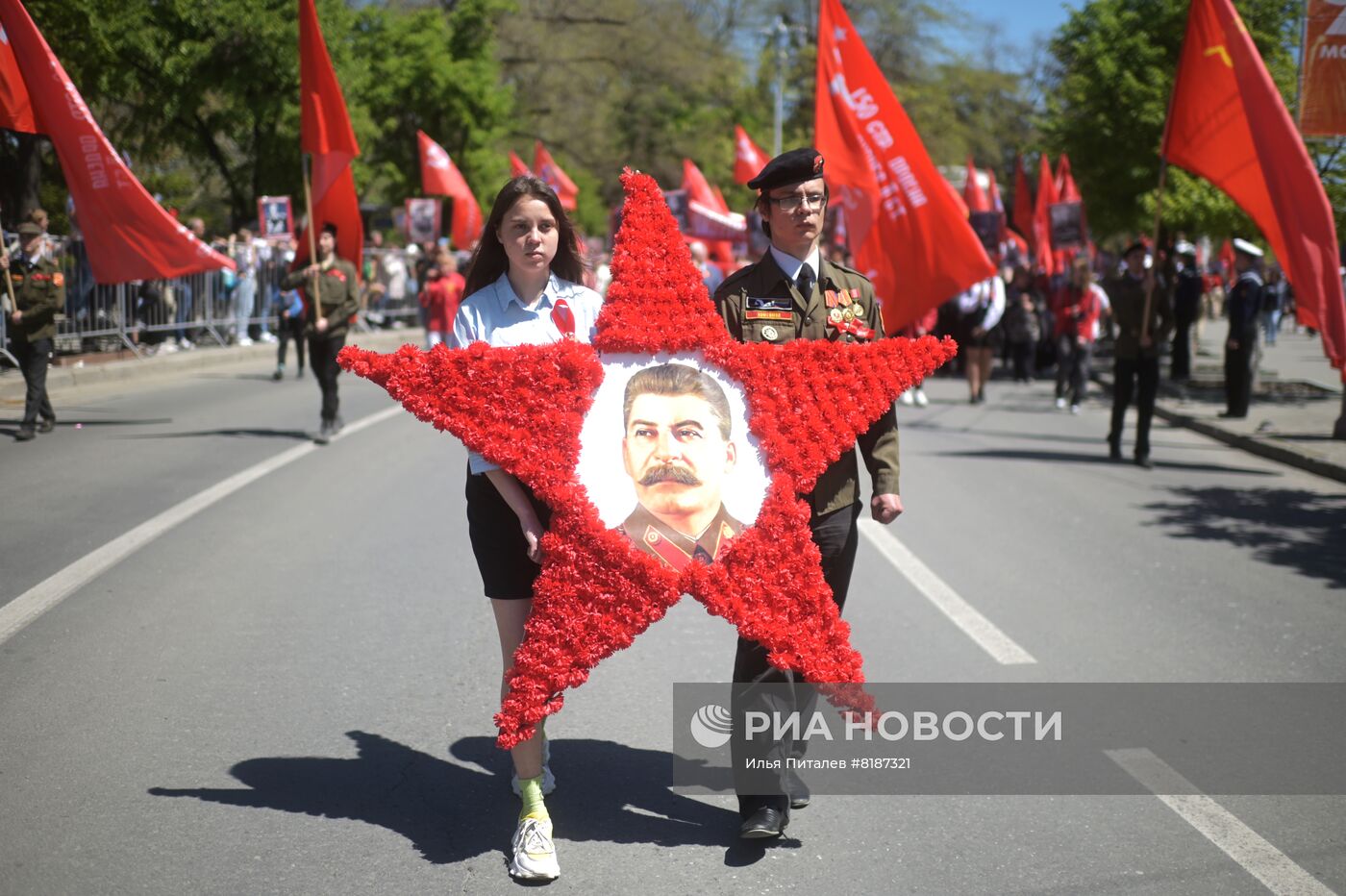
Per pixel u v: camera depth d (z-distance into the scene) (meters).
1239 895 3.60
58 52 17.95
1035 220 25.61
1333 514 9.73
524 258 3.86
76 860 3.69
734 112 54.41
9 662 5.43
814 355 3.88
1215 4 10.42
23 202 17.67
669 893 3.60
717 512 3.79
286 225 24.27
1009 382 22.31
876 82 11.26
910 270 11.41
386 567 7.22
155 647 5.69
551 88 47.81
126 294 18.78
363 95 31.88
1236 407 15.75
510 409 3.73
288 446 11.59
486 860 3.78
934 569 7.62
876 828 4.07
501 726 3.69
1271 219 10.47
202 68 24.72
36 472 9.87
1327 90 11.93
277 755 4.53
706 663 5.71
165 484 9.52
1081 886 3.65
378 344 27.02
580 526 3.70
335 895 3.54
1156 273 12.12
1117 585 7.31
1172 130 11.08
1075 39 25.41
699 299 3.89
